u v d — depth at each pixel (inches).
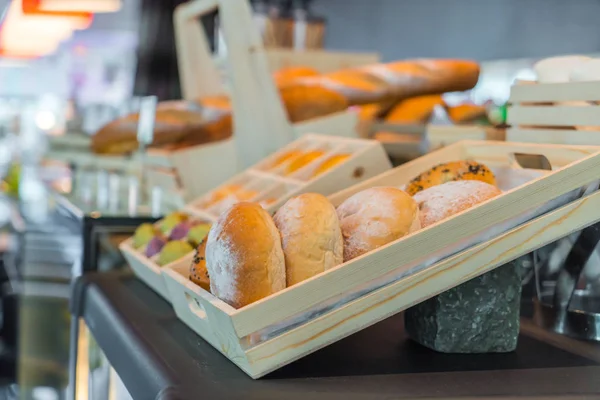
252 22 67.6
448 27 183.0
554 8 158.1
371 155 56.9
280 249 43.3
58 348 83.9
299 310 42.1
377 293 42.9
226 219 43.3
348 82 71.4
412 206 45.1
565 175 44.5
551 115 51.6
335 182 56.2
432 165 55.8
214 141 82.2
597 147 47.1
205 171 76.4
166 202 79.5
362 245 44.6
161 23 133.4
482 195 45.8
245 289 42.4
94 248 70.2
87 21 113.6
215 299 43.9
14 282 110.6
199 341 48.6
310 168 59.2
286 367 44.7
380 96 71.3
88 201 85.7
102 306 57.6
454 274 43.8
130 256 64.2
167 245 57.6
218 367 44.3
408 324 50.2
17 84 196.1
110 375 52.4
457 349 47.5
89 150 101.6
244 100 67.6
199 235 58.1
